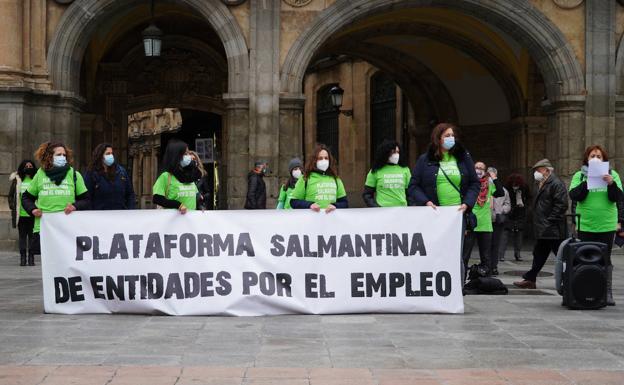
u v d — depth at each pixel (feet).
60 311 32.58
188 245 32.50
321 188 36.19
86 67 80.59
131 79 83.30
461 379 21.06
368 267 32.55
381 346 25.55
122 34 81.66
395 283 32.55
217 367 22.29
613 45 69.15
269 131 65.62
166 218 32.60
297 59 66.08
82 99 68.18
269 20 65.72
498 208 51.26
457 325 29.73
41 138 65.87
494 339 26.89
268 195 65.51
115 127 83.05
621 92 69.62
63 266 32.65
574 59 68.80
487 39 82.17
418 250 32.60
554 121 70.13
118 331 28.25
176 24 82.23
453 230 32.73
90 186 37.47
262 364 22.85
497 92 87.61
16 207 55.11
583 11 69.21
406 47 90.94
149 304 32.35
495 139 89.40
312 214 32.58
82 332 28.02
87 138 81.66
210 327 29.19
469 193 34.47
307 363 23.03
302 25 66.23
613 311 33.58
